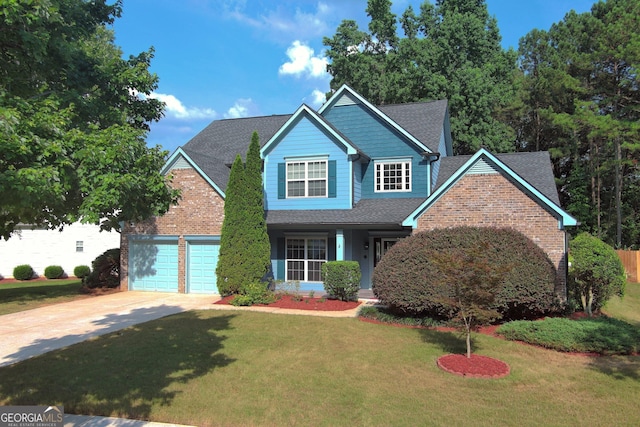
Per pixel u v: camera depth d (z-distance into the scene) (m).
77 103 12.90
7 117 4.93
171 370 8.20
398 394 7.11
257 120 25.11
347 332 11.27
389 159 18.69
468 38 32.91
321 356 9.14
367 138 19.09
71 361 8.77
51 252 28.98
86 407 6.52
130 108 17.77
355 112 19.41
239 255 16.36
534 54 41.41
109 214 6.63
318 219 17.23
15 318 13.58
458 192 14.41
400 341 10.45
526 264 11.63
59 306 15.80
